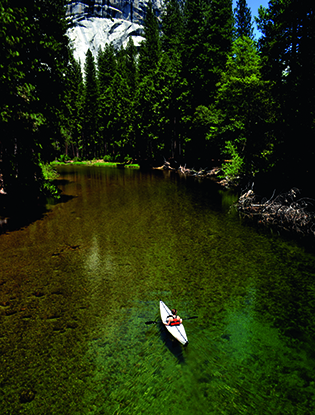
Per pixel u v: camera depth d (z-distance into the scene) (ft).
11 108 53.88
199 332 28.37
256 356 25.26
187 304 33.35
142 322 30.01
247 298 34.81
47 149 77.30
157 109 178.40
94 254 47.01
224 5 140.36
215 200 88.22
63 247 49.60
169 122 178.81
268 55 81.66
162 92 174.50
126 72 231.91
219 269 42.27
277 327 29.40
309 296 35.27
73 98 222.69
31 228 59.26
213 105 134.62
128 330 28.73
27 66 58.75
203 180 132.87
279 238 55.31
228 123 121.80
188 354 25.41
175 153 194.80
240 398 20.99
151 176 148.56
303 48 69.77
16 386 22.30
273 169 78.07
